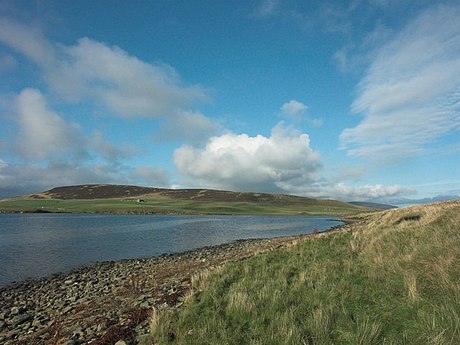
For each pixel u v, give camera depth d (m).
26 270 27.38
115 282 21.56
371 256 14.55
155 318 9.45
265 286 11.60
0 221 82.00
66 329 11.61
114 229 63.91
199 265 24.19
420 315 7.98
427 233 16.41
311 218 137.75
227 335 8.14
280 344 7.45
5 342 11.65
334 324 8.27
